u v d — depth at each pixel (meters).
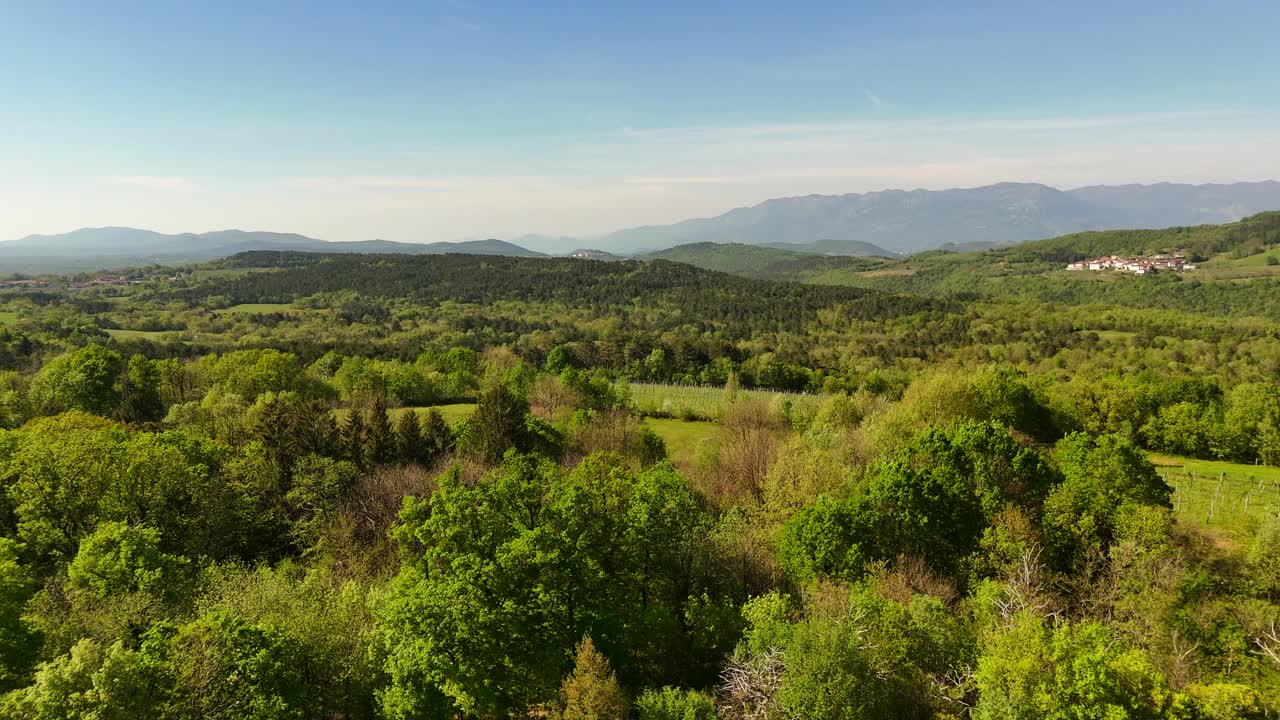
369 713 24.33
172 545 37.69
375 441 51.06
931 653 23.80
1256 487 56.34
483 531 26.81
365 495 42.12
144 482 38.31
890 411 59.72
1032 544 32.41
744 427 62.66
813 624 22.73
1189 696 19.94
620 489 37.56
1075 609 30.56
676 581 31.88
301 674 22.83
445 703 23.72
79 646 18.75
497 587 24.53
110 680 18.05
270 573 29.38
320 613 25.25
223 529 39.69
